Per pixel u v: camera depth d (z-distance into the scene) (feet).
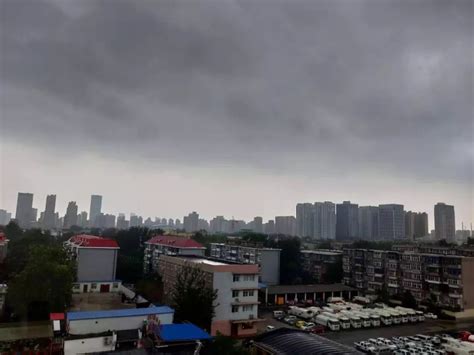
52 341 141.38
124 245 401.70
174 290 207.92
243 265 191.01
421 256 282.97
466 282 258.16
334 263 357.61
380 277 312.50
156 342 129.39
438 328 221.46
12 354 133.69
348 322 217.15
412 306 268.82
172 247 302.04
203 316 167.53
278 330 121.70
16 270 264.31
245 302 187.52
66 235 512.22
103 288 273.13
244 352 118.93
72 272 206.39
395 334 205.16
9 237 416.87
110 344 132.46
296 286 294.25
